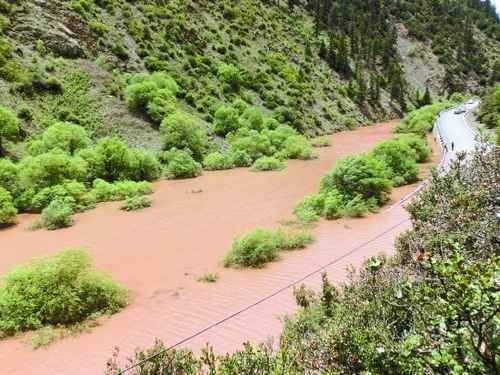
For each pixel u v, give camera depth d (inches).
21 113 1095.6
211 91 1695.4
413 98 3373.5
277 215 660.7
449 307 121.6
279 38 2694.4
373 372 164.7
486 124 1429.6
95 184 893.2
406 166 829.8
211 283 412.5
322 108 2176.4
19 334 339.9
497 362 118.8
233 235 571.2
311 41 2992.1
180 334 316.5
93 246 566.6
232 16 2491.4
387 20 4498.0
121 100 1350.9
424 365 136.9
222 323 325.1
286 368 180.7
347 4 4266.7
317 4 3479.3
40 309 353.7
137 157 1032.8
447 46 4416.8
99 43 1512.1
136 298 394.0
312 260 442.6
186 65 1729.8
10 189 820.6
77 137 1040.2
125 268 475.2
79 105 1245.7
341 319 212.4
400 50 4124.0
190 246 538.9
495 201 301.9
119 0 1827.0
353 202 617.9
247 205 744.3
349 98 2583.7
